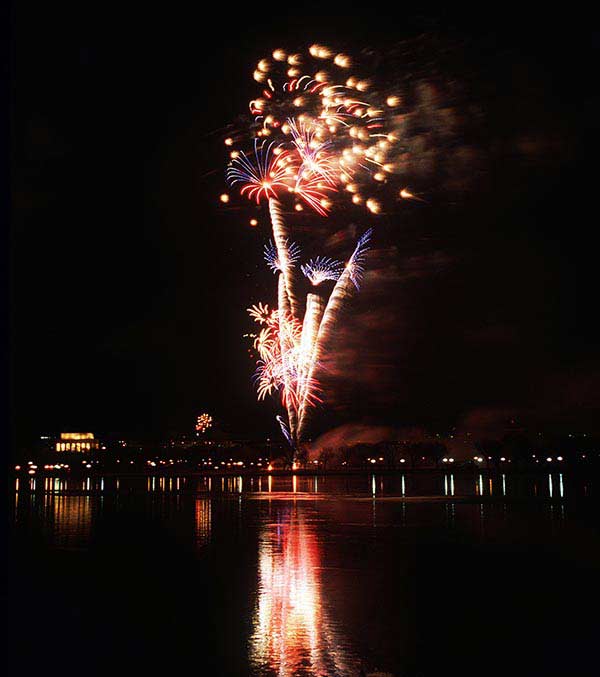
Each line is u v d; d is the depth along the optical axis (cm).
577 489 8500
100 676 1345
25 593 2186
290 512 5356
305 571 2580
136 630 1703
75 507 5912
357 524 4388
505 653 1484
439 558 2894
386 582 2347
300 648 1531
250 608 1947
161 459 17588
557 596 2103
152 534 3847
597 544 3309
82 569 2644
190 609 1941
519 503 6166
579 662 1426
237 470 15900
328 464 16262
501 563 2750
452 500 6606
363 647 1539
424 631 1678
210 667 1395
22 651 1522
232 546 3322
